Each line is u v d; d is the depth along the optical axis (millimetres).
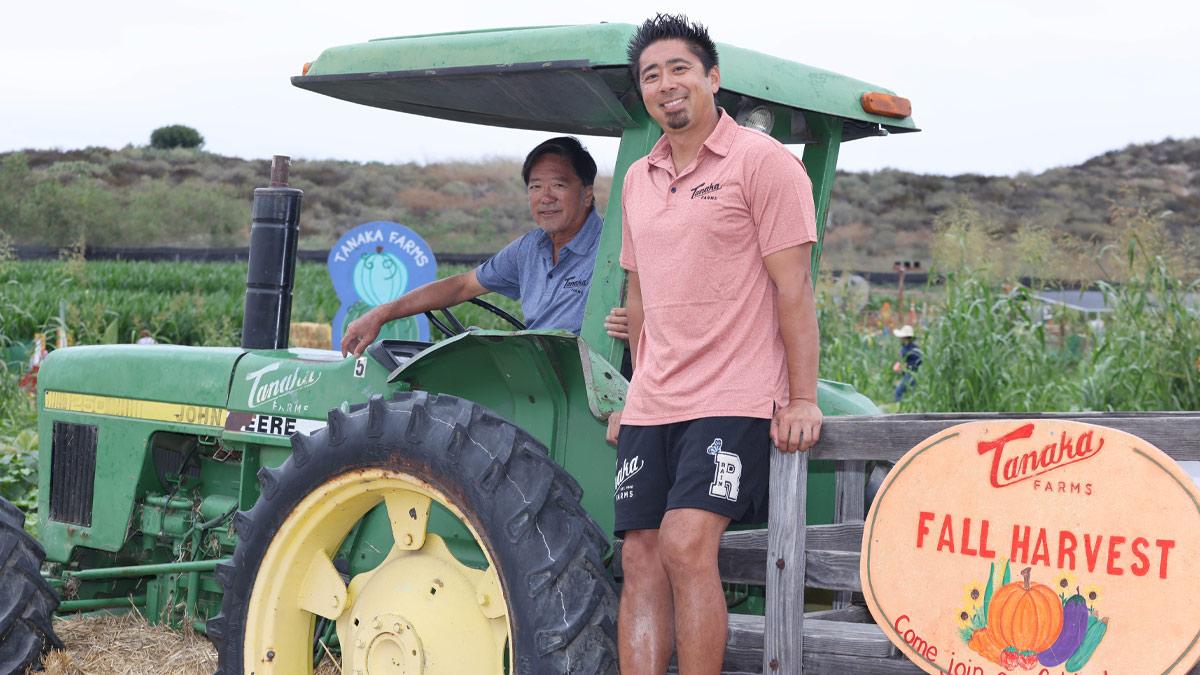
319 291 21250
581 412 3281
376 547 3570
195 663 3980
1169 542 2357
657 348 2926
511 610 2854
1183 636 2332
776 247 2818
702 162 2914
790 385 2863
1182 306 8141
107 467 4430
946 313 9172
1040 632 2484
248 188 58250
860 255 46875
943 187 53625
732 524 3574
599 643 2865
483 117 4145
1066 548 2467
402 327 5754
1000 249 10188
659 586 2932
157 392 4305
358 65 3498
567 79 3162
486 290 4289
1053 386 9086
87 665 3951
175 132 65812
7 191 51188
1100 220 45812
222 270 28625
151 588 4426
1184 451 2447
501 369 3291
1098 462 2441
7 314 13656
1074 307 11391
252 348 4340
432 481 3008
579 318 3963
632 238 3068
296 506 3236
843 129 4062
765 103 3467
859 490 3537
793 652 2838
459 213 55438
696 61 2881
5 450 7328
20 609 3752
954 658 2582
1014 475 2535
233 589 3314
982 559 2559
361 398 3768
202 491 4457
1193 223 41062
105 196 52406
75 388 4543
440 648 3066
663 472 2914
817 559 2838
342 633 3287
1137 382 8203
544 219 3980
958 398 8992
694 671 2824
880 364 12297
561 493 2947
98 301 15375
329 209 55344
